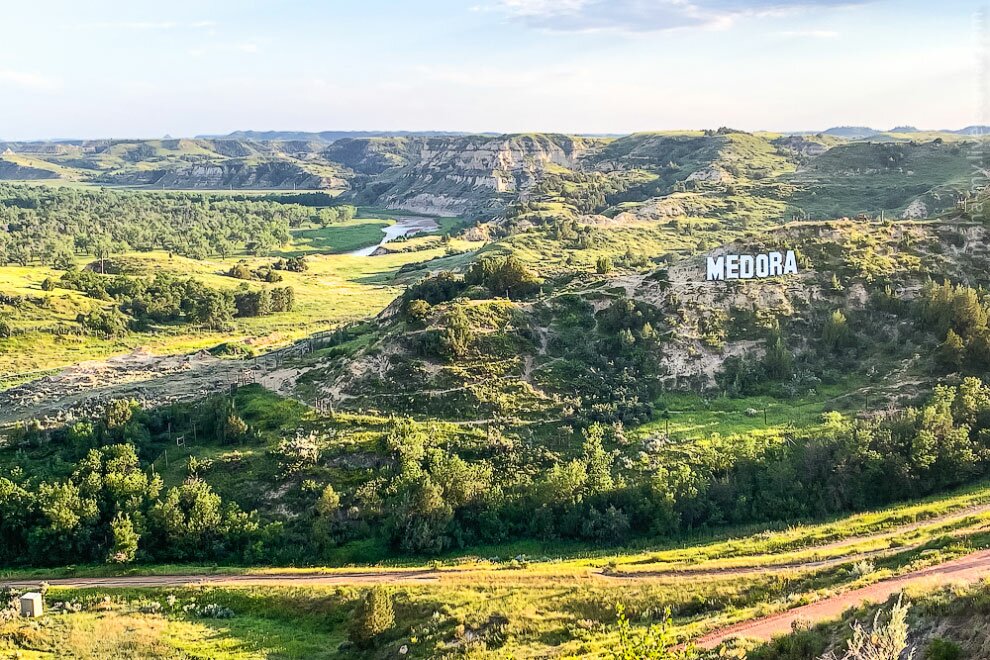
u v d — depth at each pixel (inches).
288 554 3166.8
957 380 3799.2
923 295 4581.7
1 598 2888.8
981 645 1393.9
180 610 2780.5
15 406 5022.1
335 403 4247.0
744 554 2760.8
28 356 6446.9
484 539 3243.1
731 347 4500.5
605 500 3287.4
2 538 3289.9
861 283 4783.5
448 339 4416.8
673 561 2755.9
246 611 2765.7
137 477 3467.0
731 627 2014.0
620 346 4564.5
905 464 3193.9
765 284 4867.1
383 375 4357.8
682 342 4534.9
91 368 5910.4
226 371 5575.8
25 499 3334.2
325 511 3299.7
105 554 3203.7
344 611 2687.0
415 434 3750.0
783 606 2101.4
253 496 3523.6
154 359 6245.1
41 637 2519.7
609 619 2372.0
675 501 3216.0
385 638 2465.6
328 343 5689.0
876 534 2778.1
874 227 5398.6
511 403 4072.3
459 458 3548.2
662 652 1273.4
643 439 3710.6
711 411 4013.3
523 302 5098.4
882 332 4505.4
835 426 3538.4
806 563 2568.9
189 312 7682.1
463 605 2541.8
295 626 2667.3
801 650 1652.3
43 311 7253.9
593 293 5108.3
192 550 3213.6
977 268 4926.2
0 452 3993.6
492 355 4436.5
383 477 3540.8
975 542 2343.8
